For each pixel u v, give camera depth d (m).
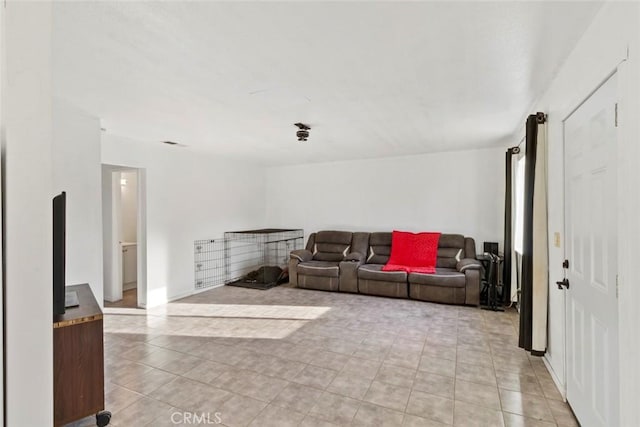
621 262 1.39
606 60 1.54
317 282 5.34
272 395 2.31
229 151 5.15
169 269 4.76
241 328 3.65
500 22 1.68
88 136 3.16
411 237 5.32
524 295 2.74
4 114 0.49
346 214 6.16
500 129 3.86
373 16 1.61
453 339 3.31
